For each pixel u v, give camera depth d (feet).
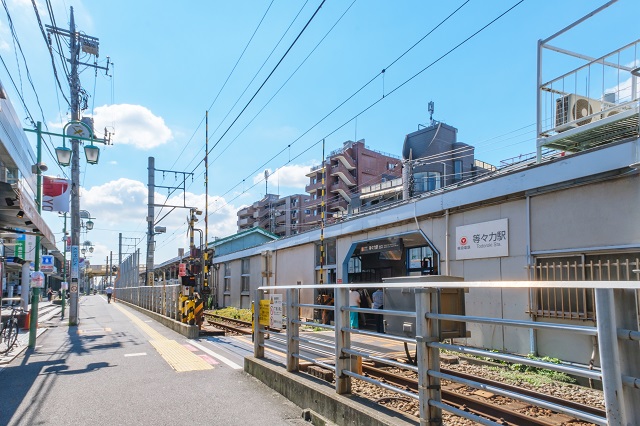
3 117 48.75
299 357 20.15
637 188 24.71
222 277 111.24
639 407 7.95
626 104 24.49
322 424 15.89
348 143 215.92
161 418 17.20
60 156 46.98
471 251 35.88
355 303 49.06
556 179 28.73
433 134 108.58
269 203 266.16
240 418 17.15
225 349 34.04
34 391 21.48
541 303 29.96
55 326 57.52
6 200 24.85
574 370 8.63
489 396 21.45
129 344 37.45
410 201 43.27
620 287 7.79
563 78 28.78
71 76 58.90
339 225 56.80
